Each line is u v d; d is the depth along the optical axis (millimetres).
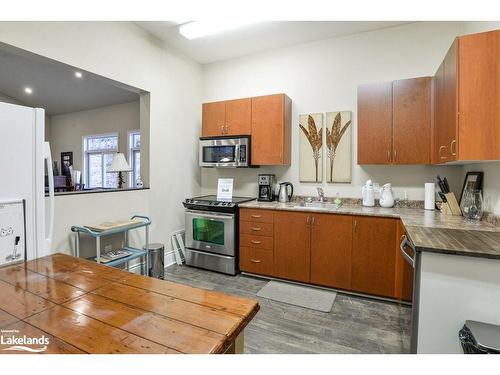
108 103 6059
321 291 2836
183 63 3854
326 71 3426
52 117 7125
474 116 1744
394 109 2803
